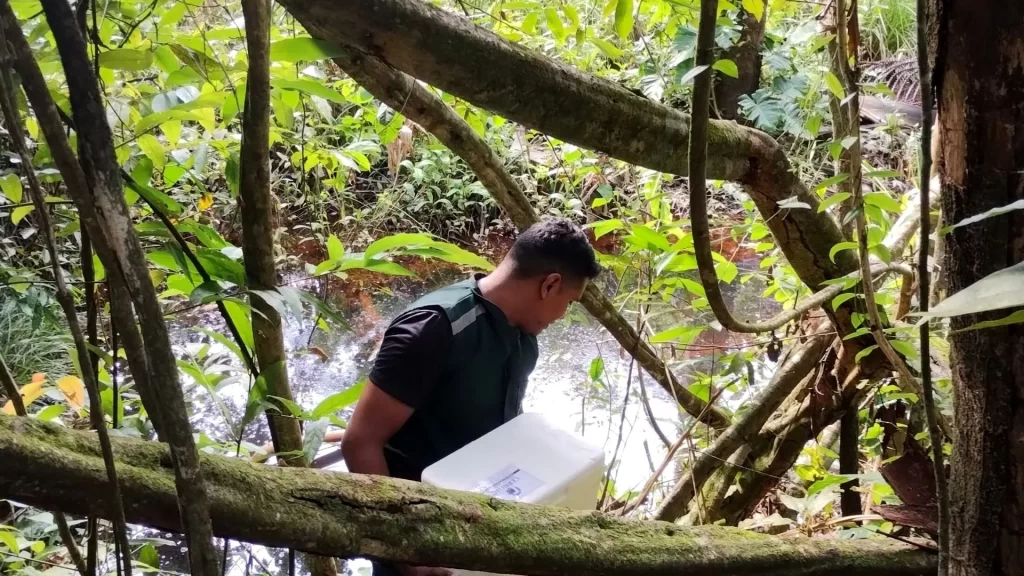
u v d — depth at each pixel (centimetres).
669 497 188
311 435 96
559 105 96
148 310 47
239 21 127
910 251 188
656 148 110
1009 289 45
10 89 45
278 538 68
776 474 186
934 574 105
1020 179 73
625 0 145
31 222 209
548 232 150
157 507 61
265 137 87
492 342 149
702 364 270
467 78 88
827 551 102
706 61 83
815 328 185
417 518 76
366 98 219
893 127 248
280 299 83
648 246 173
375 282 387
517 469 119
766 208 143
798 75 298
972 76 73
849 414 178
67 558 144
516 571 81
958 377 85
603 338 335
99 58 88
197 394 271
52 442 60
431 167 438
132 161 114
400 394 141
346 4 77
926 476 112
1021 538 83
